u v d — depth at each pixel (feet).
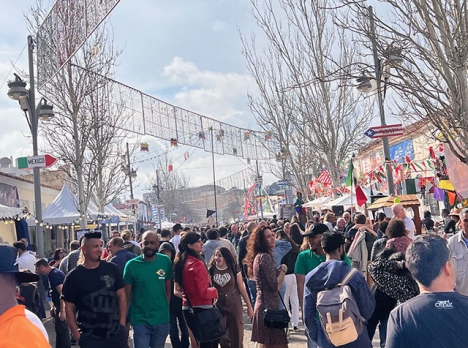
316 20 69.26
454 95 26.21
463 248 20.53
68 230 103.24
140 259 23.04
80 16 33.17
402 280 19.21
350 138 77.77
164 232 41.65
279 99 81.15
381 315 20.49
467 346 9.73
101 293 19.26
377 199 52.95
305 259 22.31
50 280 29.50
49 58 40.27
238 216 295.89
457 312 9.96
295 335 32.17
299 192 85.15
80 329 19.39
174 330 28.60
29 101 48.52
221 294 25.31
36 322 8.63
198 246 23.70
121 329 19.53
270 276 21.17
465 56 25.63
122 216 91.45
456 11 26.08
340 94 74.49
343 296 15.37
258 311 21.24
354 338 14.99
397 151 90.48
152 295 22.59
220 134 77.00
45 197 101.60
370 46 30.81
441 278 10.32
